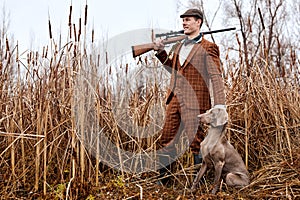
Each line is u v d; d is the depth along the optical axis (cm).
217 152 366
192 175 418
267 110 464
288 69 530
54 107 389
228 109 466
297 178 373
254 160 455
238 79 486
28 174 377
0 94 411
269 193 358
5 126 398
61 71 393
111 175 409
